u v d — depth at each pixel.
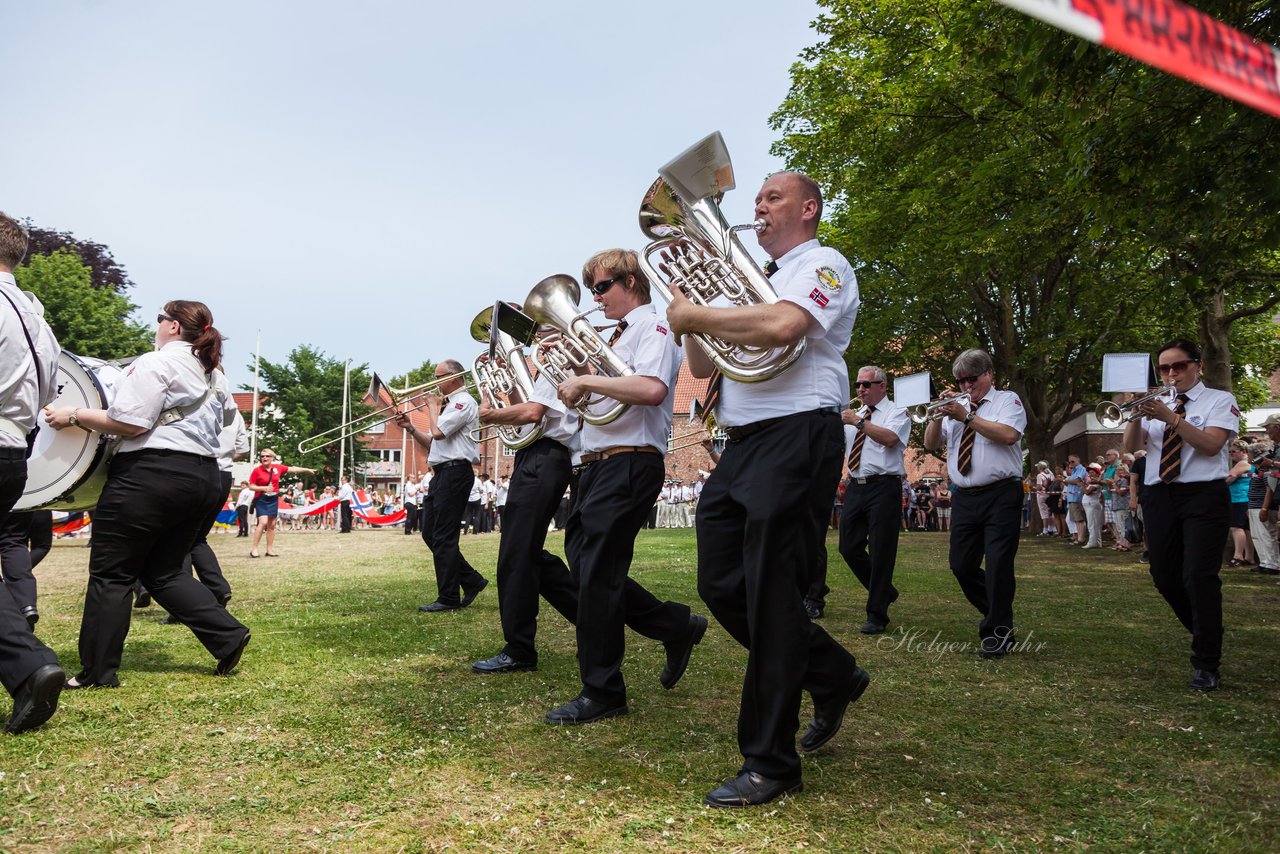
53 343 3.69
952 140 15.69
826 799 2.67
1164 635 5.86
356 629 5.79
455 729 3.38
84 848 2.23
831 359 2.87
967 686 4.25
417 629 5.81
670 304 2.83
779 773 2.68
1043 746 3.25
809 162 21.52
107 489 4.01
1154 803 2.67
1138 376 4.93
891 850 2.31
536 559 4.57
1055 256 17.28
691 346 3.39
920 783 2.83
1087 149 7.20
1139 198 7.36
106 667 4.00
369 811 2.52
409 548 16.11
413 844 2.29
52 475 4.16
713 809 2.58
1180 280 7.49
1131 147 6.95
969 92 14.94
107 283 39.22
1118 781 2.87
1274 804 2.67
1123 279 19.52
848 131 17.81
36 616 5.67
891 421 6.43
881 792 2.74
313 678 4.25
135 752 3.03
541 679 4.29
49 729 3.29
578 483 3.98
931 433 5.95
